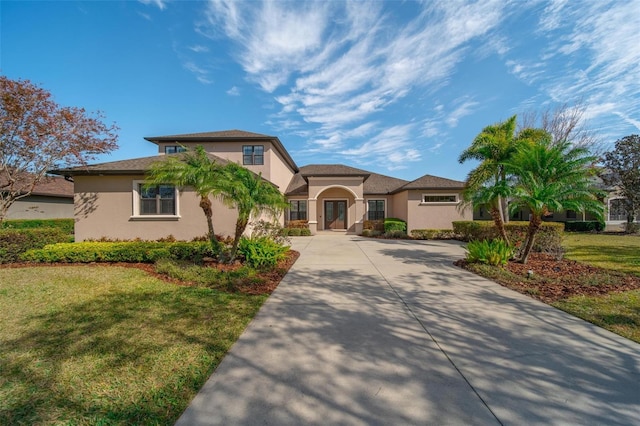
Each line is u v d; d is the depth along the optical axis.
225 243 11.30
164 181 8.73
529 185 8.55
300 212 23.95
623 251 11.77
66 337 3.90
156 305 5.20
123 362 3.26
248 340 3.83
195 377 2.96
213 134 21.00
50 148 14.40
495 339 3.86
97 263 9.24
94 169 12.11
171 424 2.31
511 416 2.39
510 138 10.83
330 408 2.49
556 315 4.74
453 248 13.55
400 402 2.57
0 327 4.23
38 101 13.73
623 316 4.61
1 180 15.45
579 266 8.57
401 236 18.88
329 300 5.60
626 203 20.72
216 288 6.38
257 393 2.70
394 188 24.95
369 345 3.69
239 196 7.67
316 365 3.20
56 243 10.53
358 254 11.60
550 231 11.09
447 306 5.24
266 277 7.39
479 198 9.70
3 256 9.09
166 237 12.42
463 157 11.98
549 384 2.84
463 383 2.86
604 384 2.84
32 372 3.06
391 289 6.40
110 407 2.53
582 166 8.70
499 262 8.49
